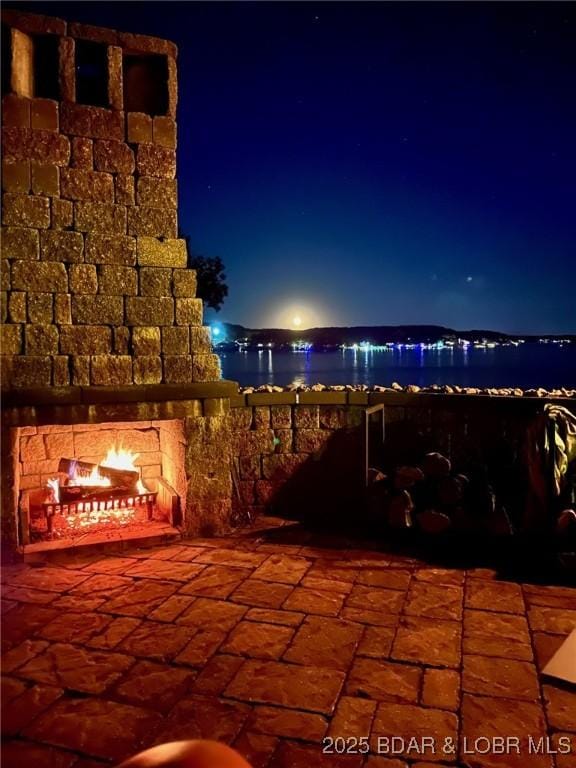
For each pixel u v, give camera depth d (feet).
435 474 19.12
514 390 22.81
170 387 18.56
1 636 13.29
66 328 17.62
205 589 15.62
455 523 18.47
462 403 20.58
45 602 14.97
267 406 21.70
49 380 17.43
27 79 17.35
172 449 20.49
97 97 18.53
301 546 18.80
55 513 19.48
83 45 18.07
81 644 12.93
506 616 14.08
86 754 9.61
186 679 11.61
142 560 17.70
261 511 22.03
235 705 10.81
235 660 12.26
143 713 10.61
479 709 10.67
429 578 16.30
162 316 18.69
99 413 17.87
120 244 18.16
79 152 17.66
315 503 22.12
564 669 11.76
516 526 18.39
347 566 17.15
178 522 19.69
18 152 17.04
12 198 16.99
